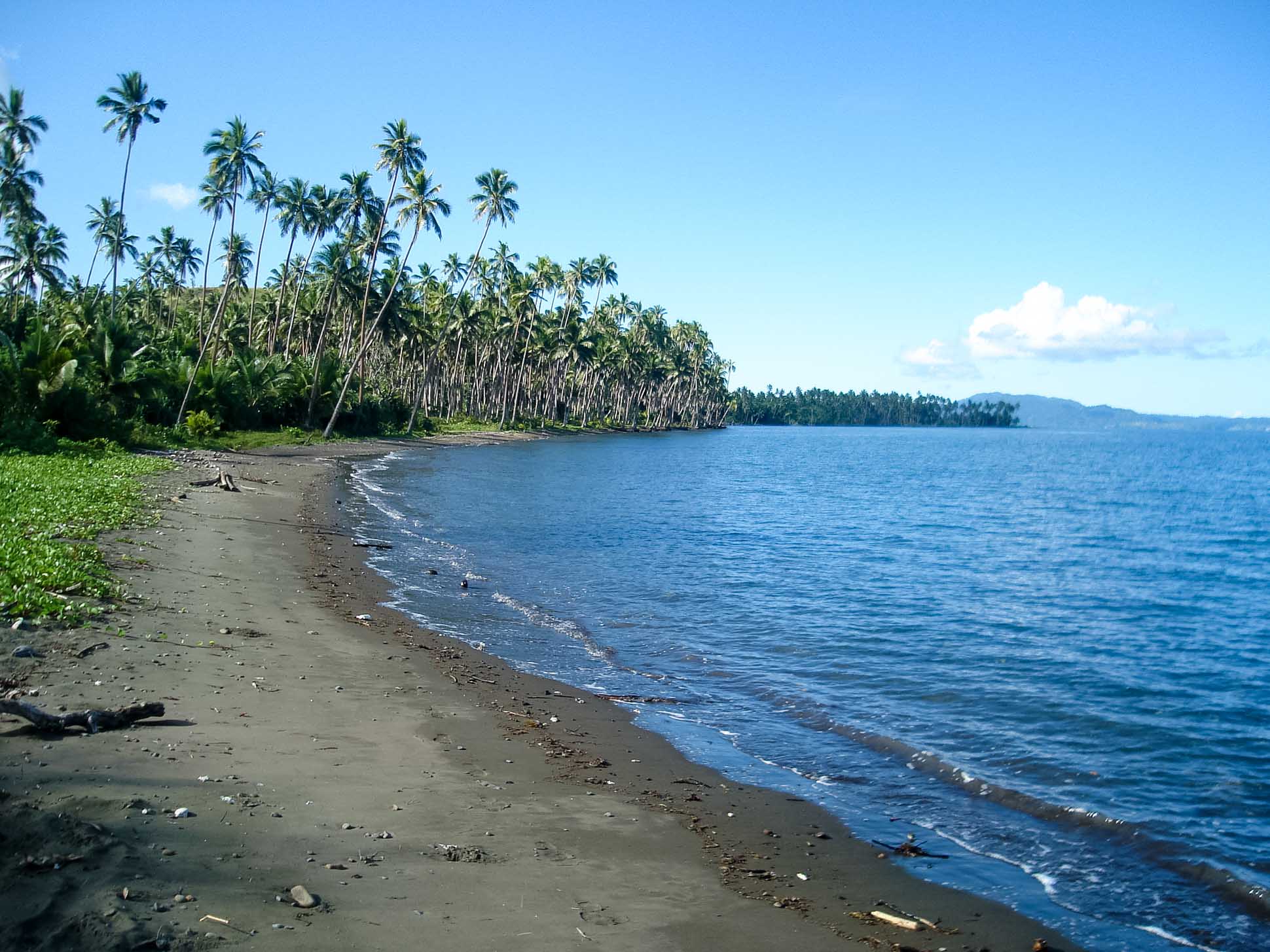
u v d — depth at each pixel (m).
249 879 5.47
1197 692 13.80
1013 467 100.12
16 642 9.90
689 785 8.86
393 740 8.97
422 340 93.12
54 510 18.92
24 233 70.81
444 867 6.16
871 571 26.55
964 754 10.44
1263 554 34.72
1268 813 8.77
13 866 5.06
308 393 70.81
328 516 28.59
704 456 97.62
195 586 14.91
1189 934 6.35
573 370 142.00
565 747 9.62
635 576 23.06
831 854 7.41
